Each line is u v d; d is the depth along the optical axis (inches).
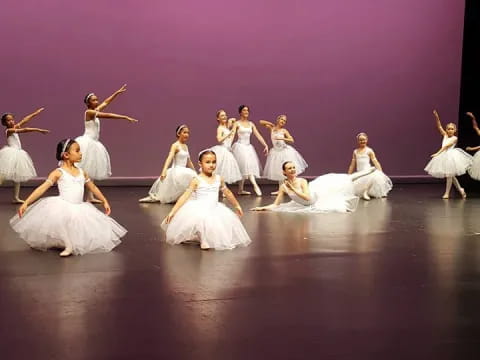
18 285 120.8
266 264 141.3
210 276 129.5
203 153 171.6
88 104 251.3
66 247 148.1
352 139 355.6
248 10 334.3
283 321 101.2
